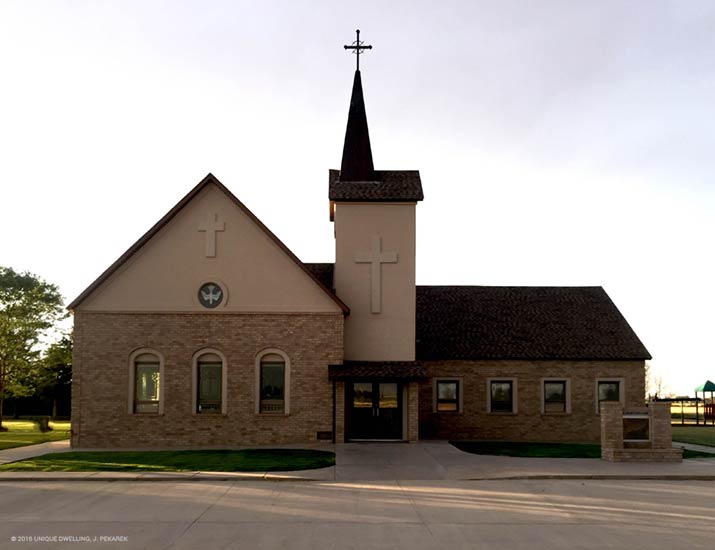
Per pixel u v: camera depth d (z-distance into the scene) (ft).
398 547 35.32
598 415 103.04
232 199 87.40
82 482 58.29
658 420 70.69
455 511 45.11
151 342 85.66
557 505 47.39
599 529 39.70
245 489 54.39
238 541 36.65
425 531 39.09
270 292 86.89
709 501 49.11
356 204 95.71
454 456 73.82
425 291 118.32
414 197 94.99
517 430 102.73
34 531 39.22
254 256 87.30
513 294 117.50
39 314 159.33
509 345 105.29
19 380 158.20
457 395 103.50
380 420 88.99
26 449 82.02
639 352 104.32
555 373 103.71
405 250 95.25
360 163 100.12
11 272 162.91
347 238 95.20
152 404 85.51
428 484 56.90
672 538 37.47
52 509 45.93
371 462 68.95
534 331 108.27
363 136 101.45
